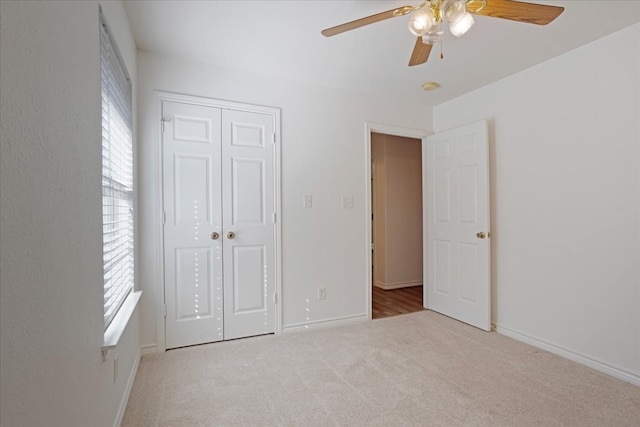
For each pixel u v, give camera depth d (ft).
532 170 9.00
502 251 9.80
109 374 4.89
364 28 7.14
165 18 6.80
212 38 7.61
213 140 9.04
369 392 6.53
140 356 8.09
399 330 10.06
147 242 8.32
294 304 10.00
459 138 10.87
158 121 8.44
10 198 2.25
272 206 9.73
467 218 10.58
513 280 9.46
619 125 7.22
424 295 12.45
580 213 7.91
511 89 9.57
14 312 2.28
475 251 10.27
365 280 11.05
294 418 5.72
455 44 7.76
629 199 7.06
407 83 10.21
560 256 8.32
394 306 12.73
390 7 6.44
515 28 7.07
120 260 6.32
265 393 6.50
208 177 8.98
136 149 7.97
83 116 3.84
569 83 8.13
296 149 10.07
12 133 2.29
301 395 6.43
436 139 11.85
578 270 7.94
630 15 6.61
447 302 11.41
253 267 9.50
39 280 2.67
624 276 7.11
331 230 10.56
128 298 6.88
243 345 8.87
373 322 10.84
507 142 9.67
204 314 8.94
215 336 9.05
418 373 7.30
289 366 7.66
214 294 9.04
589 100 7.73
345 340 9.25
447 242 11.39
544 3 6.20
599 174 7.56
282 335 9.65
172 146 8.61
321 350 8.56
